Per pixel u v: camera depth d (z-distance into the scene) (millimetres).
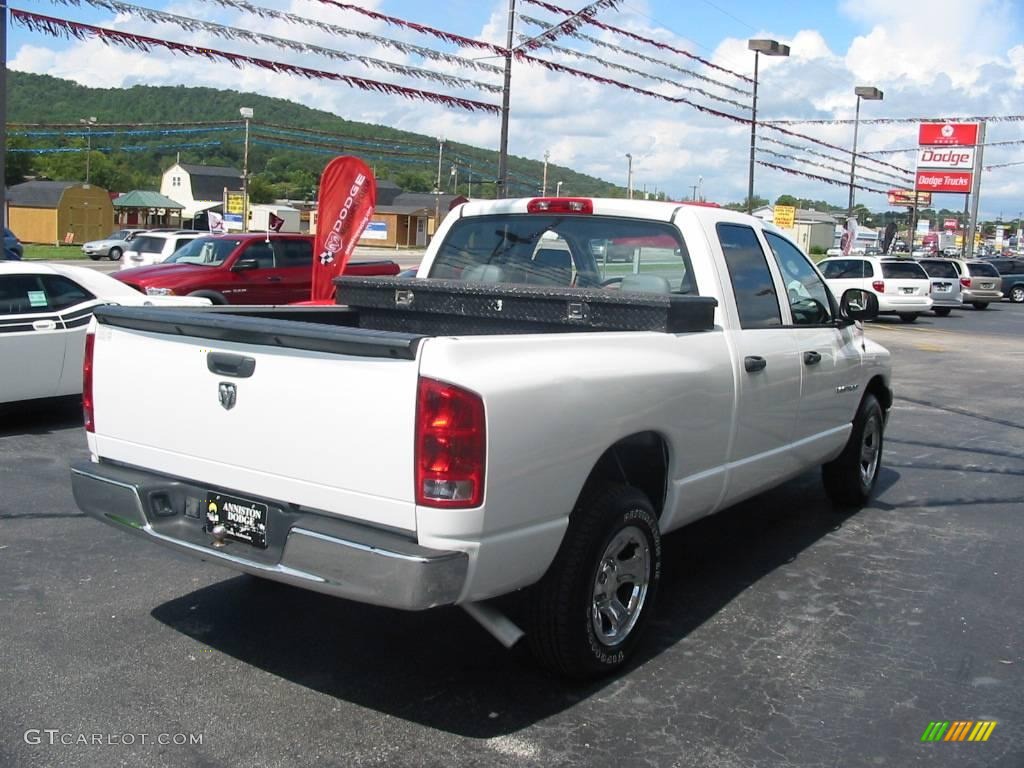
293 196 98000
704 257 4859
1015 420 11203
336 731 3602
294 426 3521
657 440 4336
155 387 3961
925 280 26688
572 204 5301
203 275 15891
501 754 3459
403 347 3230
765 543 6117
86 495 4164
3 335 8359
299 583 3469
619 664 4121
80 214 59656
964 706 3932
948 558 5895
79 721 3625
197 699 3824
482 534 3318
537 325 4750
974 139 50125
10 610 4668
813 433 5836
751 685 4066
